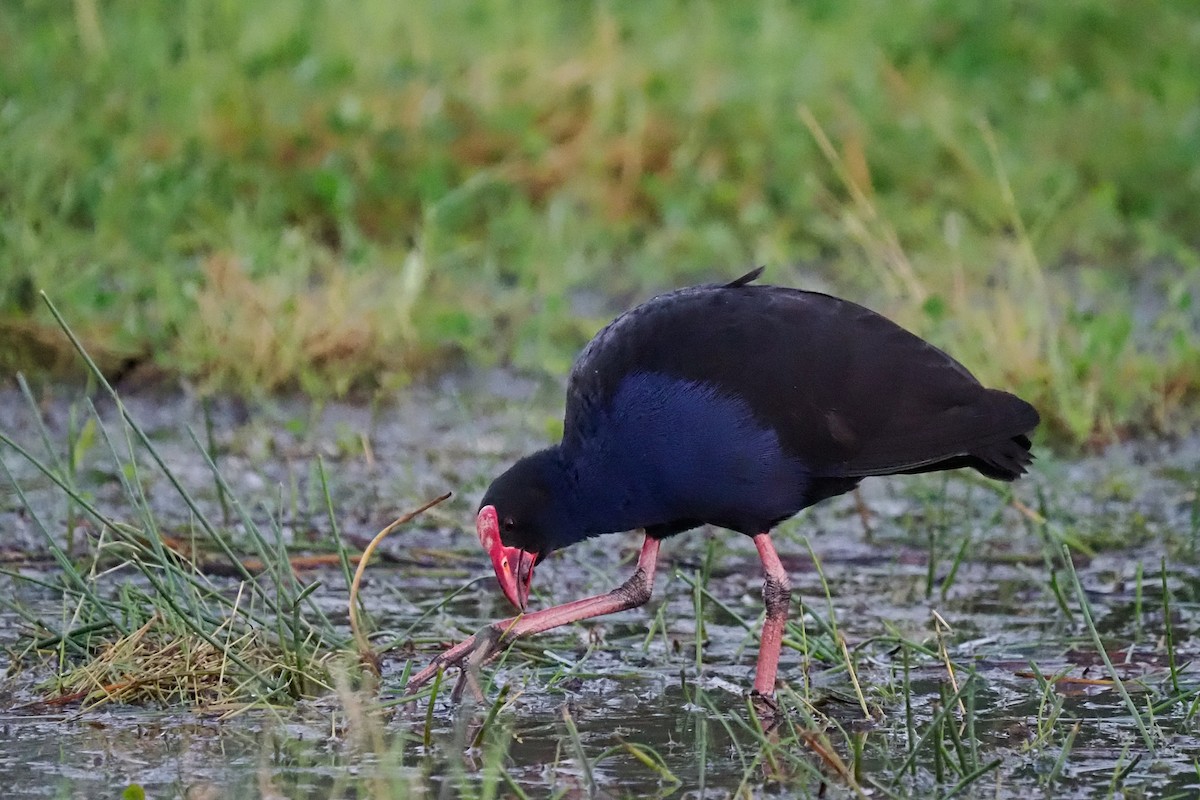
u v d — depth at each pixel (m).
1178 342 13.45
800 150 17.34
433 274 15.38
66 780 7.03
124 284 14.69
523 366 14.13
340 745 7.49
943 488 11.14
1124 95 19.62
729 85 18.22
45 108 16.80
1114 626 9.27
